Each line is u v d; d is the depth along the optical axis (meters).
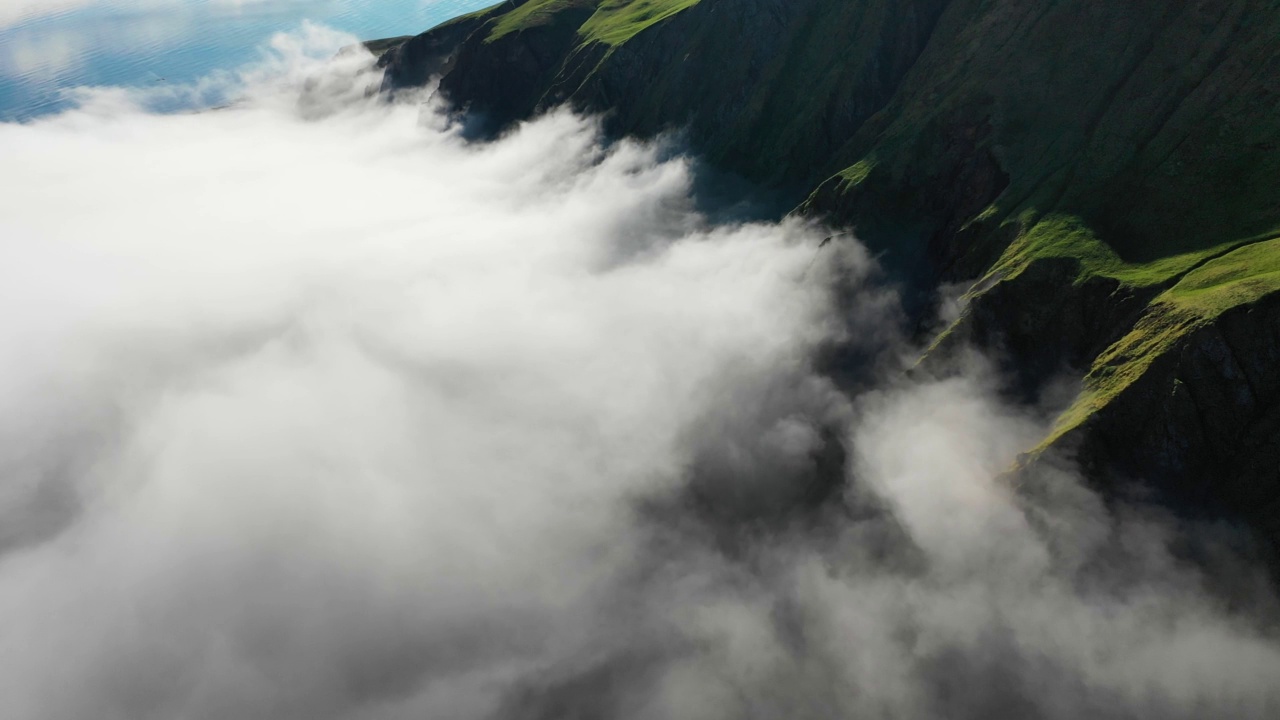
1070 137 81.56
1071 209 72.50
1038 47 92.00
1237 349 48.50
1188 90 72.25
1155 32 80.50
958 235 84.19
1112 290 61.28
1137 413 52.88
